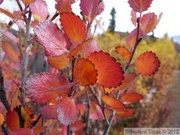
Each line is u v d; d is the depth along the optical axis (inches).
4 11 4.9
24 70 5.4
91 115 7.7
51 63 4.1
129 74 5.0
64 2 4.7
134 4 4.8
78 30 3.8
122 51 5.5
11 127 4.9
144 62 4.8
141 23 5.2
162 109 33.5
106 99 4.3
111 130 23.3
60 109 3.5
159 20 5.1
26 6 5.3
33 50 11.9
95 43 4.4
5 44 5.8
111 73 3.5
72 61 3.8
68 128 5.3
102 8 4.9
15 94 4.9
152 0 4.8
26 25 5.4
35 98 3.5
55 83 3.6
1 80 4.9
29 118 4.9
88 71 3.4
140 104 29.5
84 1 4.6
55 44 3.7
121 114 5.8
